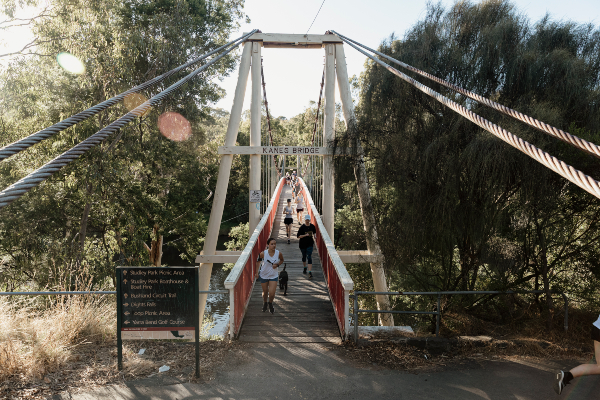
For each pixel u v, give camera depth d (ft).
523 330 23.30
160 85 60.85
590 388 16.22
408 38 34.45
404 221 29.17
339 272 23.11
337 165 36.17
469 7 31.60
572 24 27.99
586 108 24.45
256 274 33.32
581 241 23.90
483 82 28.35
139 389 15.71
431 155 26.76
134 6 71.26
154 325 17.06
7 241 57.26
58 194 58.54
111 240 79.36
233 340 20.98
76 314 20.43
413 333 21.80
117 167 55.88
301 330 22.59
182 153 68.28
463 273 28.81
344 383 16.65
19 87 54.85
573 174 7.18
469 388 16.30
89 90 56.44
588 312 23.90
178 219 76.18
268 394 15.65
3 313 19.83
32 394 15.03
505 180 23.13
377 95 34.27
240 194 182.39
